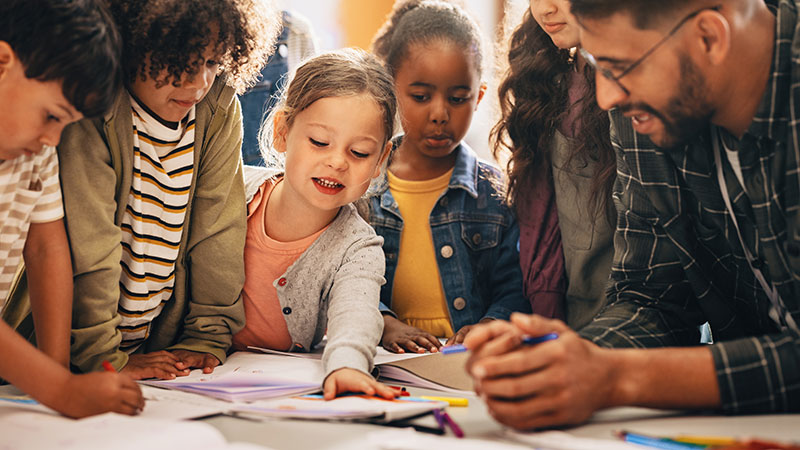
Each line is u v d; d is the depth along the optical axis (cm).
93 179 120
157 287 134
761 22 94
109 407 91
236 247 141
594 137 150
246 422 90
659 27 89
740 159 100
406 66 172
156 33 112
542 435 78
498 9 333
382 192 179
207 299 142
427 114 172
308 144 133
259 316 148
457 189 176
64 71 93
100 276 122
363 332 121
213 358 135
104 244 121
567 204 158
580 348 82
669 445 71
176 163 131
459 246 173
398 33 177
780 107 93
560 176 159
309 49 226
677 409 86
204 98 134
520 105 163
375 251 143
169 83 117
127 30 114
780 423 82
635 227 122
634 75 92
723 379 84
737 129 99
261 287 146
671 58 90
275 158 161
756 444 70
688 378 85
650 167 115
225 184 138
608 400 83
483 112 306
